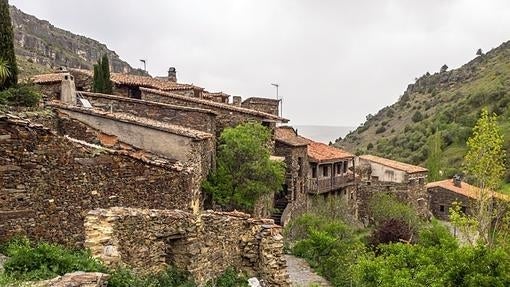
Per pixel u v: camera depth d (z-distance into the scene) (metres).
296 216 37.47
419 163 87.56
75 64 139.88
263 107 40.19
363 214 54.53
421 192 60.41
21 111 18.92
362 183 55.28
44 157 13.16
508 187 48.47
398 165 60.91
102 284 8.79
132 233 11.32
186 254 12.88
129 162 15.23
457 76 138.62
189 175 17.39
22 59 90.62
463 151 83.75
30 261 9.54
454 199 63.47
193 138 20.23
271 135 31.42
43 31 155.38
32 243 12.77
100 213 10.88
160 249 12.27
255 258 15.04
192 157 20.27
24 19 152.12
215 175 25.19
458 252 13.39
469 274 12.86
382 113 152.12
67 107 20.69
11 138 12.58
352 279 22.00
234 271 14.59
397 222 41.59
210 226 13.73
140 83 36.47
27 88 21.45
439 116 103.00
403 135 107.06
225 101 43.19
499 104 90.50
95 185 14.33
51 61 125.56
